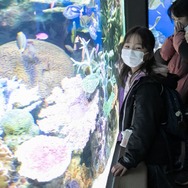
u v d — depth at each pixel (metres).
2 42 0.74
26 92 0.83
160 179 1.80
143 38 1.86
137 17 3.54
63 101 1.06
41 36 0.91
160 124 1.79
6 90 0.76
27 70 0.84
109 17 2.29
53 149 0.98
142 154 1.71
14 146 0.79
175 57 2.65
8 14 0.76
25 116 0.83
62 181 1.04
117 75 2.85
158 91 1.77
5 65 0.75
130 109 1.84
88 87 1.39
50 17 0.97
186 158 1.82
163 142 1.78
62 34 1.06
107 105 2.09
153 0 3.76
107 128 2.08
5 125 0.76
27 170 0.84
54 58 0.99
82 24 1.30
